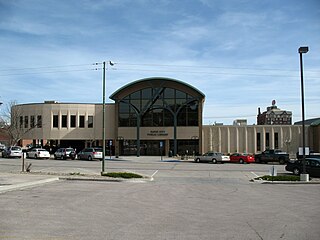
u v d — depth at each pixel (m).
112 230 9.00
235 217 11.02
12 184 19.34
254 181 25.36
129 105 63.41
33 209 11.92
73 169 33.72
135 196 15.97
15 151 52.34
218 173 32.78
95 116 64.81
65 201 13.88
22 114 66.00
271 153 48.84
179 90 62.47
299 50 25.59
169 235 8.54
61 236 8.30
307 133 61.50
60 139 64.25
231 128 63.12
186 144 61.97
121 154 63.28
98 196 15.63
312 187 21.62
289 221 10.41
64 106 64.50
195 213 11.70
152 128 62.62
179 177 28.53
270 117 111.81
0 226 9.27
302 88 25.88
